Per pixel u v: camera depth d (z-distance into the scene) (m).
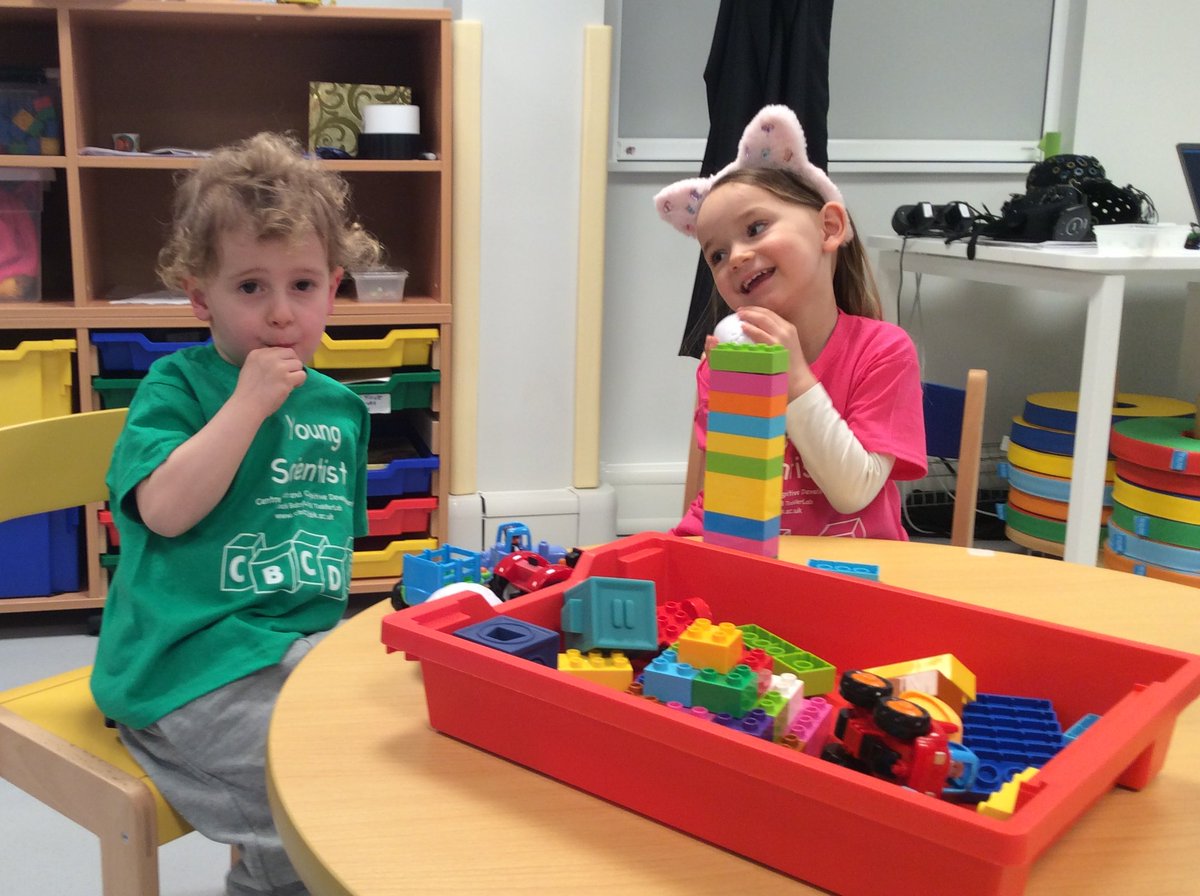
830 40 2.31
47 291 2.14
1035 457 2.24
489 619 0.66
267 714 0.86
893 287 2.44
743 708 0.59
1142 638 0.80
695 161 2.44
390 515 2.06
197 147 2.21
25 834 1.38
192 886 1.28
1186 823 0.53
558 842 0.51
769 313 1.10
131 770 0.88
